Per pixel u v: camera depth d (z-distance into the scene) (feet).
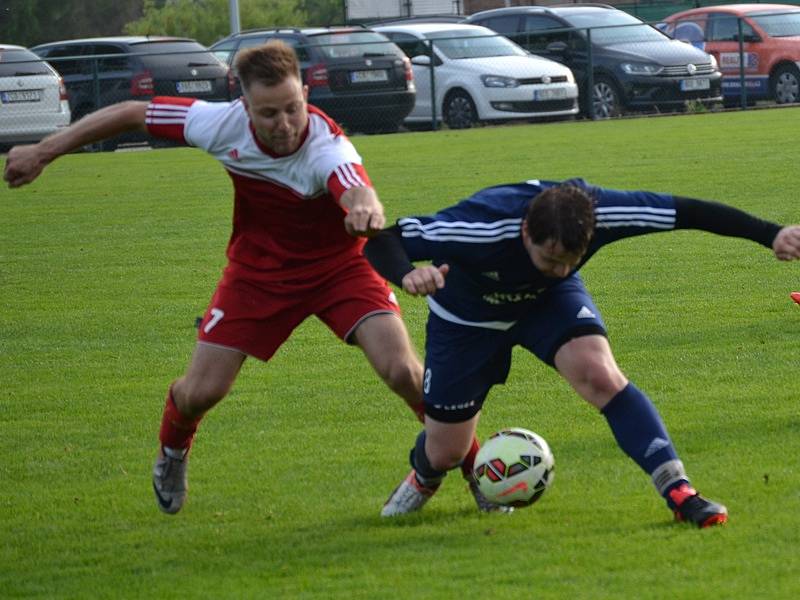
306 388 76.89
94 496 58.59
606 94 249.55
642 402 48.98
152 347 89.66
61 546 51.60
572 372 49.21
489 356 49.88
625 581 43.47
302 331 93.04
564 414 67.97
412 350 52.24
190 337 92.32
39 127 223.30
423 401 51.96
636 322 88.89
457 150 203.41
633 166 170.60
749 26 258.37
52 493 59.26
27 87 221.87
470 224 46.34
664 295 97.55
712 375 73.92
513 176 166.50
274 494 57.26
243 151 49.83
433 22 300.20
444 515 53.01
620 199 46.73
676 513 48.96
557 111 238.48
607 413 49.03
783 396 68.54
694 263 109.81
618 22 255.50
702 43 262.88
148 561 49.03
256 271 52.37
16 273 118.52
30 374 83.15
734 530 47.98
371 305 52.19
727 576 43.42
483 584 44.06
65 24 549.95
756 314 89.45
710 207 47.03
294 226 51.44
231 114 49.96
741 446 59.88
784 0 363.15
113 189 179.63
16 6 517.14
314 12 572.92
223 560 48.49
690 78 243.60
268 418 70.54
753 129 213.87
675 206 46.78
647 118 247.09
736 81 257.75
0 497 58.85
